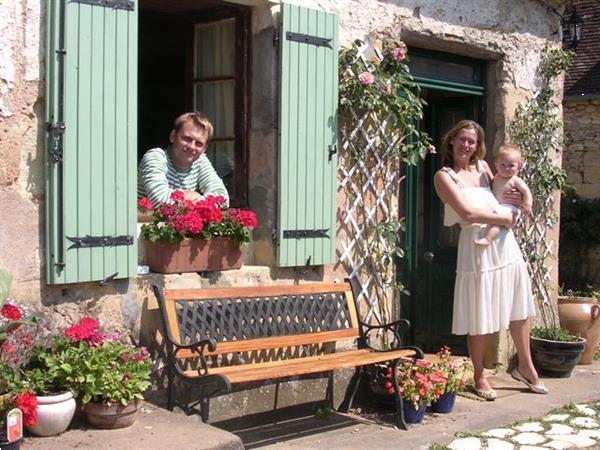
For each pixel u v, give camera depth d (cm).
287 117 534
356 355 536
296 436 515
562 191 825
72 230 431
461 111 723
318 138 554
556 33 764
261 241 546
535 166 739
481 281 591
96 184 440
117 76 447
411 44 641
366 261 604
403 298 669
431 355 706
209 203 491
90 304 450
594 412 586
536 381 642
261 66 542
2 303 375
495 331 601
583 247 1280
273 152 538
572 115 1268
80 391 404
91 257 440
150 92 774
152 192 492
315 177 554
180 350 465
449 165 622
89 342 418
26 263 426
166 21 660
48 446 374
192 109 590
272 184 540
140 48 750
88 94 435
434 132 735
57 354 408
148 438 390
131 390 404
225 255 503
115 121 447
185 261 484
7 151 417
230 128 564
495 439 513
